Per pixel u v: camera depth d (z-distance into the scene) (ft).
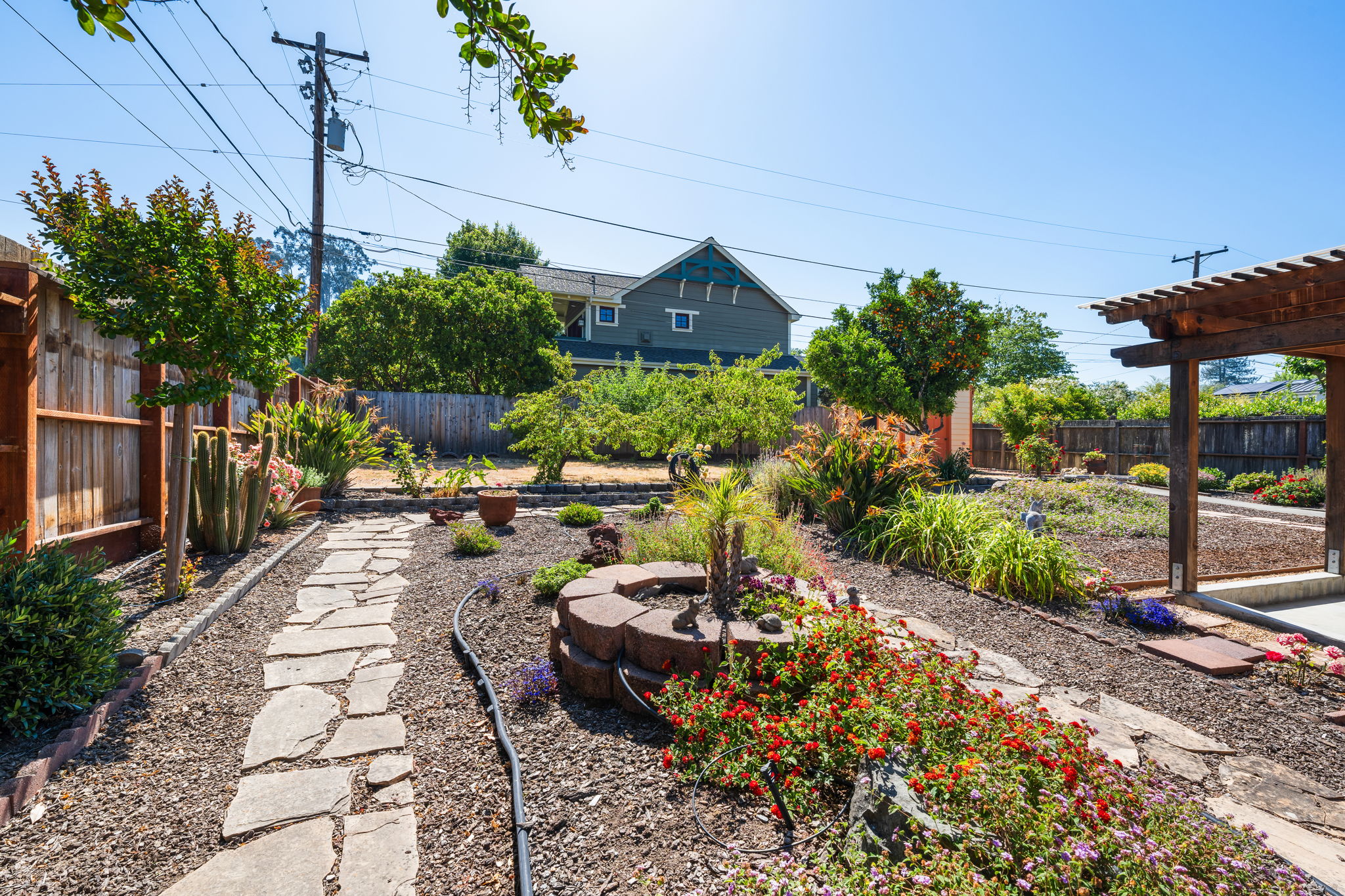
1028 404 60.29
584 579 12.61
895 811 6.25
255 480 18.56
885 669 9.02
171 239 12.94
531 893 5.95
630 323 72.64
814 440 26.27
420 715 9.87
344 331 56.80
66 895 6.09
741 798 7.54
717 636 9.70
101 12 4.68
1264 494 36.27
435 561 19.47
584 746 8.77
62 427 14.11
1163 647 13.29
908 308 49.01
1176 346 16.93
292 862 6.60
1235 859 5.82
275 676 11.16
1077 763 6.84
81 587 9.43
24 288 12.17
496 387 62.13
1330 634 14.67
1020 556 16.75
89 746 8.66
